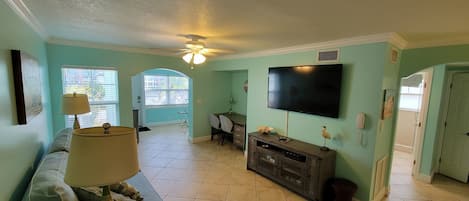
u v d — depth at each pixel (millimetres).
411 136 5277
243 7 1812
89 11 2027
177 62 5137
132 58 4469
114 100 4430
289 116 3771
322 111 3223
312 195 3057
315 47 3297
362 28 2377
